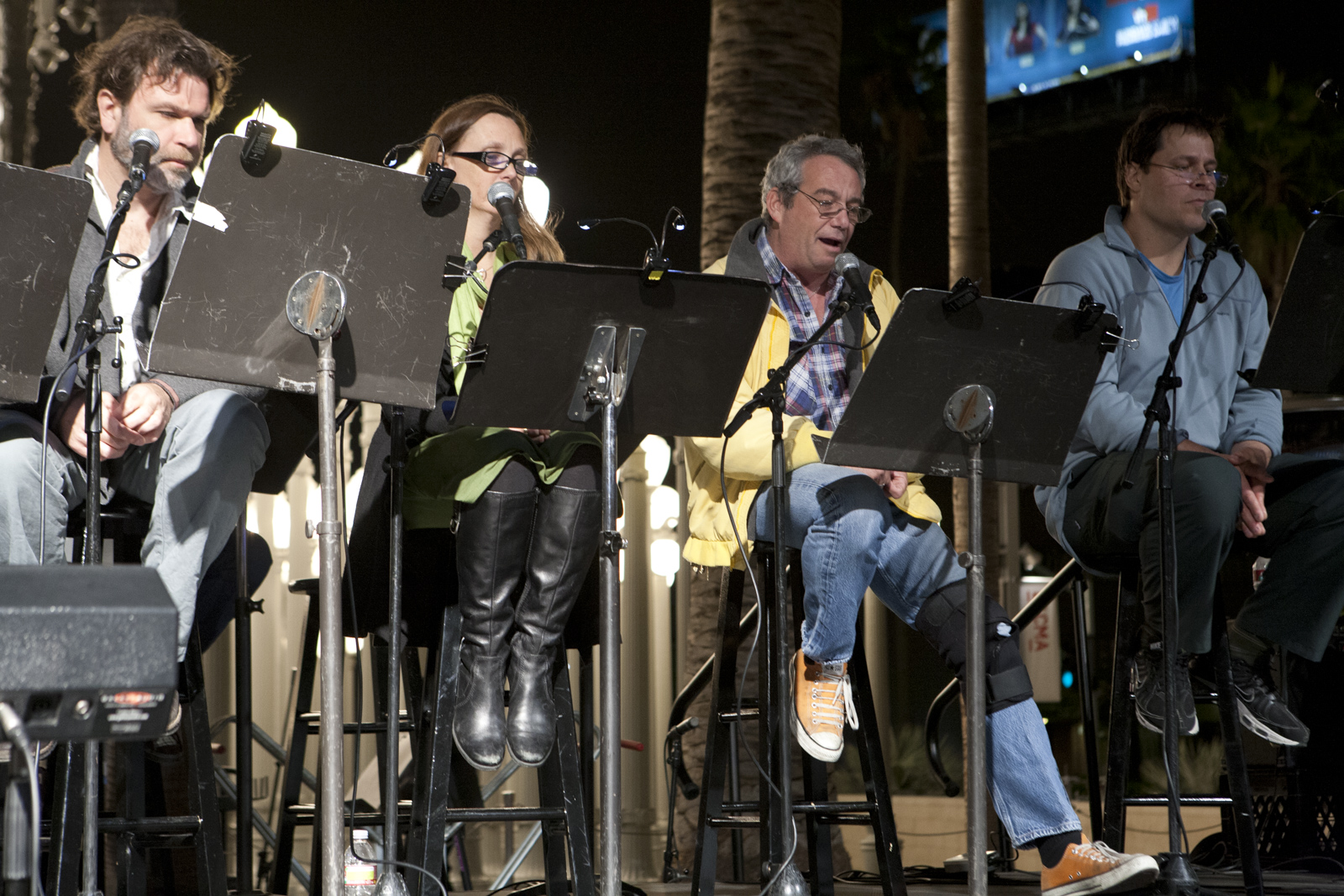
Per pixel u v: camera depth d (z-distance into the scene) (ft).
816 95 21.43
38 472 9.93
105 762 14.15
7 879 6.05
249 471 10.54
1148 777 37.22
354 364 9.33
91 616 6.26
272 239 8.99
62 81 31.55
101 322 10.12
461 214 9.38
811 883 12.80
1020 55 91.71
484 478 10.46
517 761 10.58
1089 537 12.98
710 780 12.16
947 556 11.52
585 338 9.63
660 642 22.24
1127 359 13.58
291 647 21.03
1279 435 13.55
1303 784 15.88
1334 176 63.00
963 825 38.40
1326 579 13.17
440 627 11.04
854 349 11.41
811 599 11.44
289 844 14.79
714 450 11.62
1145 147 13.73
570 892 11.79
